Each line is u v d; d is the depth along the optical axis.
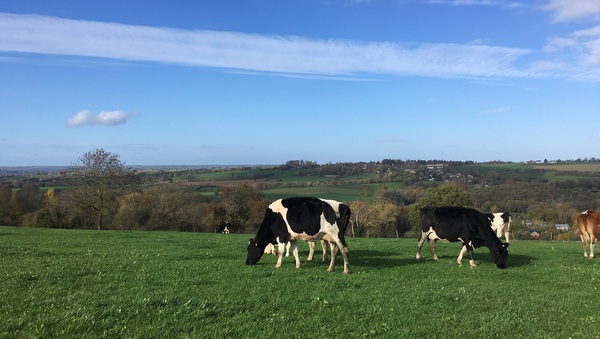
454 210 17.52
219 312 9.23
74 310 8.80
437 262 17.81
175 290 11.02
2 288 10.56
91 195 53.56
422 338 8.21
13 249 18.34
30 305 9.16
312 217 14.80
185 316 8.80
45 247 20.00
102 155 53.31
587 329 8.84
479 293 11.78
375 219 66.38
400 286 12.45
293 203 15.23
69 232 32.19
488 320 9.30
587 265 17.89
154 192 65.25
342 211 15.10
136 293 10.55
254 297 10.47
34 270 13.11
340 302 10.39
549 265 17.66
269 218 15.63
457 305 10.50
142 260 16.33
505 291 12.17
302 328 8.47
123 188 54.41
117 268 14.07
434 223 17.84
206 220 66.31
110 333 7.77
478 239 17.02
